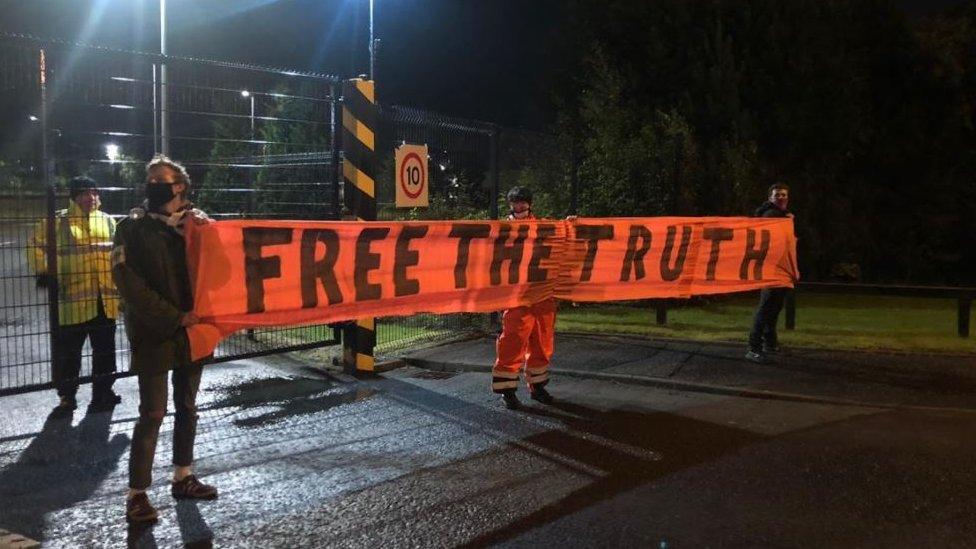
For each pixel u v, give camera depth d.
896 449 6.14
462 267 6.94
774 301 9.06
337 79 8.63
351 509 5.02
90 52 6.66
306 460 5.91
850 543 4.55
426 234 6.66
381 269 6.44
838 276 20.62
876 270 22.91
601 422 6.89
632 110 15.47
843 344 9.89
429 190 10.72
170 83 7.47
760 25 18.91
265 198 11.15
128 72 7.27
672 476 5.60
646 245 8.17
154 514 4.84
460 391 7.93
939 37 22.89
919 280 23.00
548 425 6.80
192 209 5.22
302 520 4.86
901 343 10.01
